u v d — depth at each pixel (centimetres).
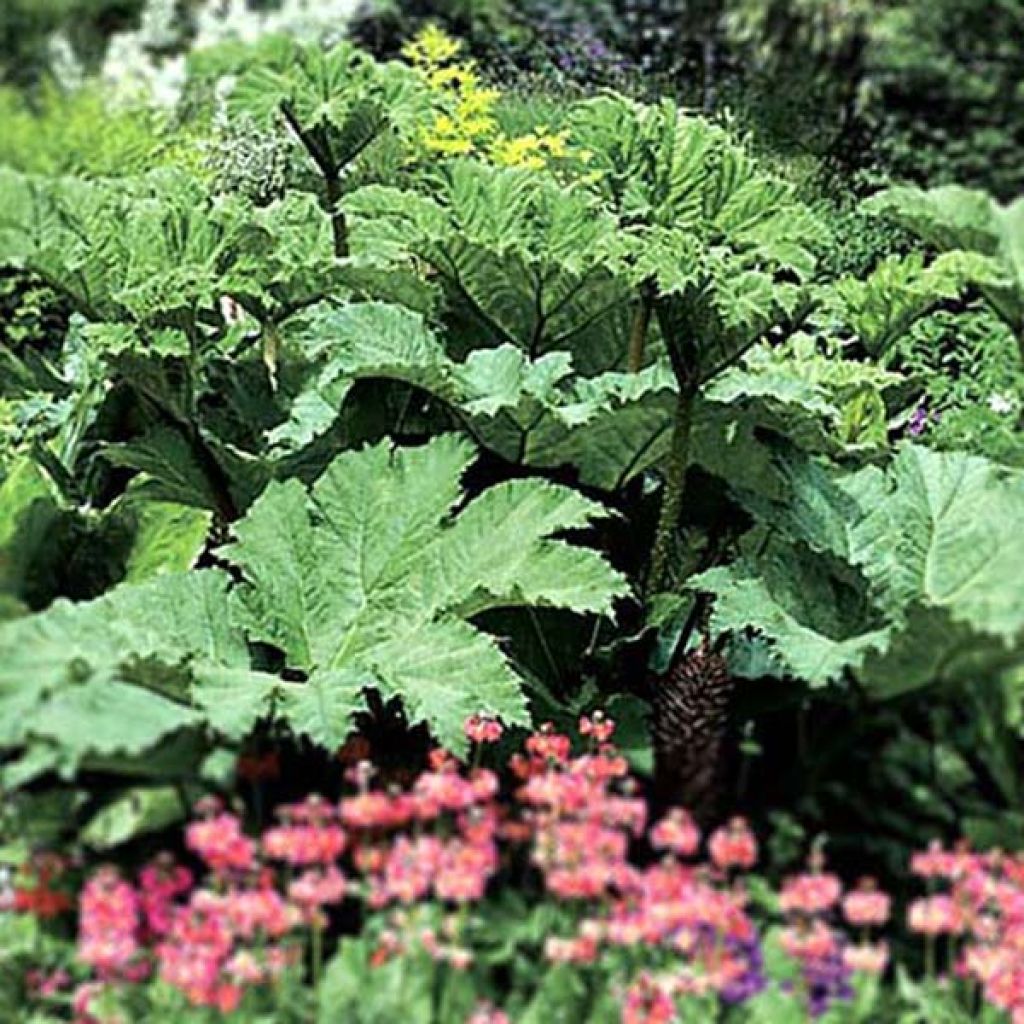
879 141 780
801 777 251
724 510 367
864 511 322
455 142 463
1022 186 958
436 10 850
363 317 357
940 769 243
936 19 1043
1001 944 229
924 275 334
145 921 229
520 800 262
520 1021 227
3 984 232
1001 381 441
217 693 276
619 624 360
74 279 367
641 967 229
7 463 381
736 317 319
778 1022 227
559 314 371
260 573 330
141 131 702
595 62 712
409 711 308
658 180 367
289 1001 225
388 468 340
